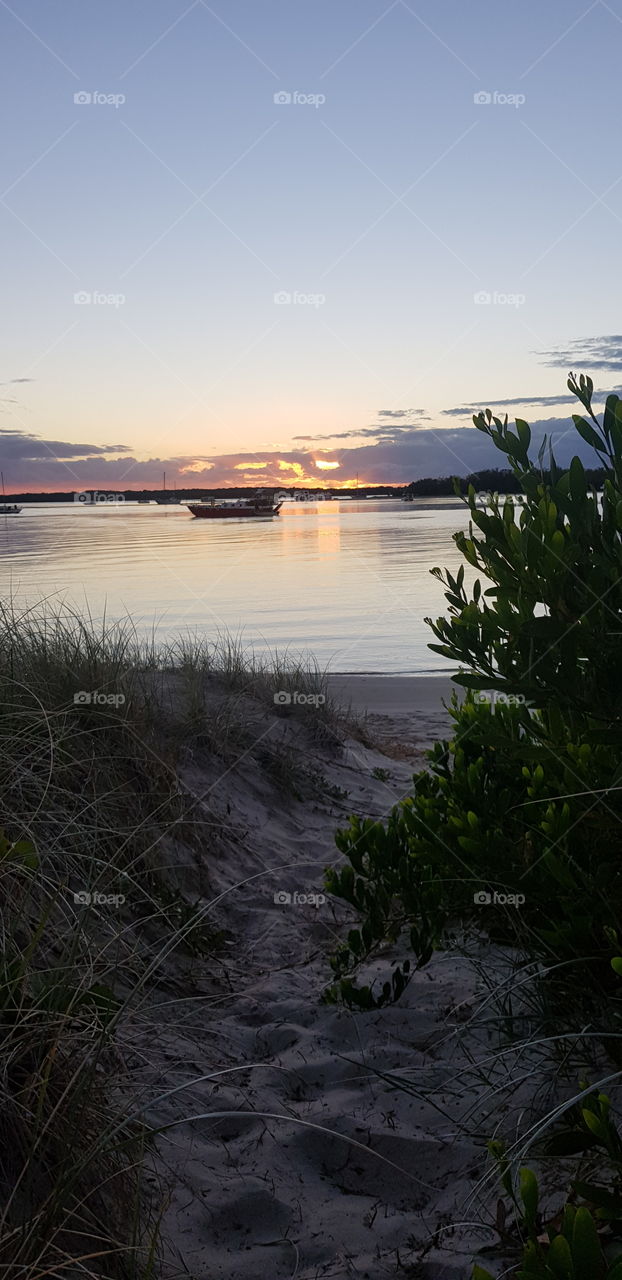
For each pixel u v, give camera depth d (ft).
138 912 14.34
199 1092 10.43
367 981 13.55
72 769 14.97
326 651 48.93
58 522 268.41
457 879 11.80
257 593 72.13
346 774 25.89
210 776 20.97
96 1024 9.05
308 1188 9.04
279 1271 7.80
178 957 14.03
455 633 9.78
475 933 13.41
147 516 343.05
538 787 10.50
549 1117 7.27
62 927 11.46
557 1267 5.38
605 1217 6.36
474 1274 5.47
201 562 100.94
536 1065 9.32
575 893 9.78
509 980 10.43
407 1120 10.00
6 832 11.61
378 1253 8.00
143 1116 9.30
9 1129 7.30
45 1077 7.45
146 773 17.19
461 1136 9.49
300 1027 12.39
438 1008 12.38
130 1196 7.91
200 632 52.16
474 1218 8.23
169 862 16.20
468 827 10.91
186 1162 9.14
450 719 35.42
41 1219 6.60
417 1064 11.10
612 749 9.14
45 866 12.42
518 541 8.84
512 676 9.34
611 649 8.64
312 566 95.25
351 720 32.35
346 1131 9.87
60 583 76.18
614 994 9.55
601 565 8.51
